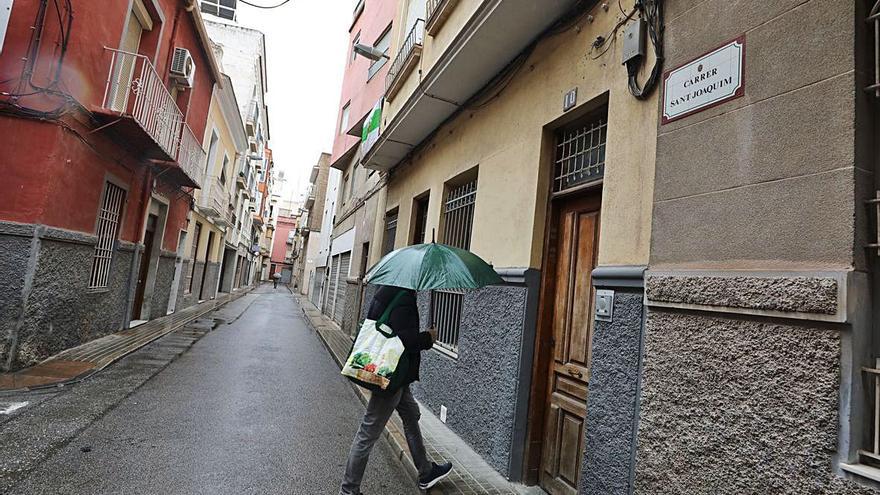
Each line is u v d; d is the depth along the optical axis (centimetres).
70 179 643
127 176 866
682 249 238
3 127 577
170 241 1257
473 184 565
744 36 221
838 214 174
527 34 426
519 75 455
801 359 176
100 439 402
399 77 742
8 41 572
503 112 480
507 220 438
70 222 663
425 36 643
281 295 3678
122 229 880
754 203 205
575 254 367
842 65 181
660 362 234
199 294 1897
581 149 374
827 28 188
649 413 236
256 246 4841
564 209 390
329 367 856
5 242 571
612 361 275
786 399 179
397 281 290
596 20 346
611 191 302
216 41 2217
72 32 614
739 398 195
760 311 190
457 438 461
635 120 290
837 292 167
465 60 478
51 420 435
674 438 221
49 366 610
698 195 233
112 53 711
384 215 978
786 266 189
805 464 170
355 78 1391
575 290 361
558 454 353
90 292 761
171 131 948
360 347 306
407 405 345
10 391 502
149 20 879
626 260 280
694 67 247
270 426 482
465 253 323
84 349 732
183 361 768
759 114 209
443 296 575
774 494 177
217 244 2266
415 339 308
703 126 236
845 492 158
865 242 172
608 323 283
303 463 394
